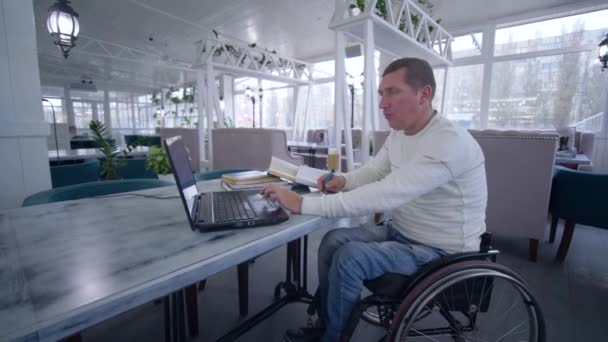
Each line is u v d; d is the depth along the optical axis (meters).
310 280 1.87
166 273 0.51
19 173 1.72
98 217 0.80
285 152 3.45
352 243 0.97
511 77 4.94
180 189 0.71
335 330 0.93
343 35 2.43
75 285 0.46
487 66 5.11
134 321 1.47
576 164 3.16
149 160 2.16
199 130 4.48
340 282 0.92
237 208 0.86
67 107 11.41
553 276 1.89
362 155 2.36
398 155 1.12
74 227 0.73
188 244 0.63
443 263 0.89
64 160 2.81
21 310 0.40
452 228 0.98
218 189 1.20
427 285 0.83
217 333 1.40
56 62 8.05
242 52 4.97
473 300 0.94
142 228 0.72
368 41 2.23
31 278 0.48
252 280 1.87
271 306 1.34
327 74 7.30
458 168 0.91
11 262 0.54
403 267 0.94
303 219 0.82
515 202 2.08
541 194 2.00
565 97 4.54
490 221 2.18
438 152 0.89
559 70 4.56
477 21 5.09
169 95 11.32
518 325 1.36
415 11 3.12
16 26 1.65
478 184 0.98
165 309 1.15
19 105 1.69
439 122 0.98
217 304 1.62
